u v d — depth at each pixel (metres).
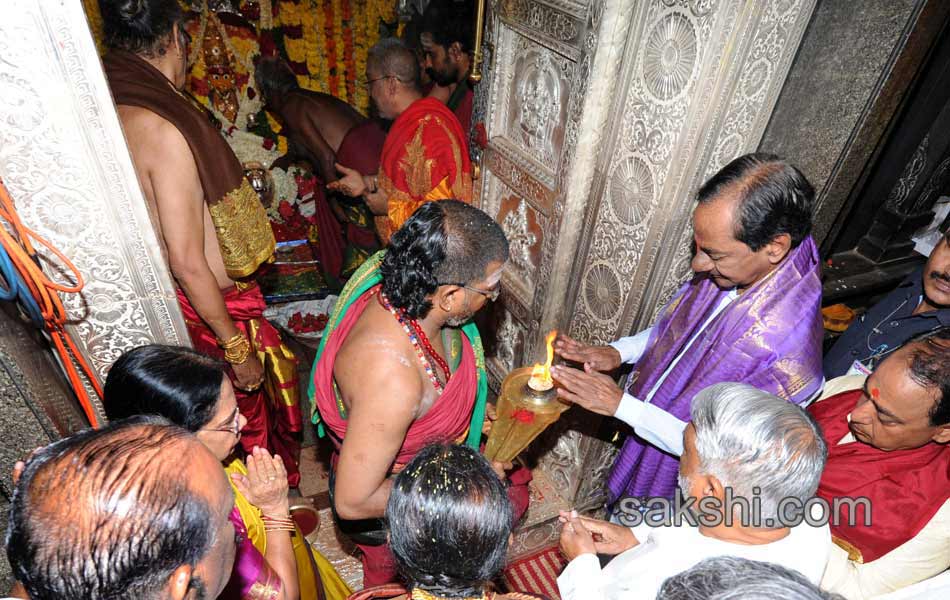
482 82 2.86
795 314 1.81
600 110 2.21
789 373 1.83
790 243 1.71
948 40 3.00
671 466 2.19
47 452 0.89
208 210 2.11
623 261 2.35
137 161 1.88
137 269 1.72
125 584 0.83
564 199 2.42
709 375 1.93
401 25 4.09
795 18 1.84
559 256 2.57
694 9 1.82
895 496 1.59
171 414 1.30
